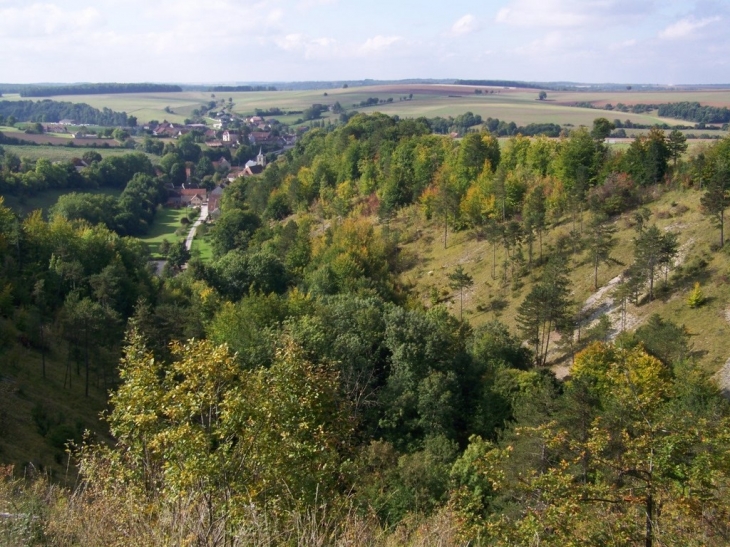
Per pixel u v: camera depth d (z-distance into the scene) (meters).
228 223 97.50
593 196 65.12
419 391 35.84
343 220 87.56
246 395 11.23
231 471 10.16
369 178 96.19
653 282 51.78
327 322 42.81
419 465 22.83
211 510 8.97
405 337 40.06
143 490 10.83
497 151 88.94
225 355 11.56
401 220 84.69
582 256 60.03
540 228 64.38
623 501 10.24
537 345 49.50
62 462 28.55
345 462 14.00
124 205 119.00
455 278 58.50
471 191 74.88
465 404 37.81
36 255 60.19
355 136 118.25
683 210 58.03
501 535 10.93
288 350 13.67
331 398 15.28
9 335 40.66
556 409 26.61
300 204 102.69
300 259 77.62
